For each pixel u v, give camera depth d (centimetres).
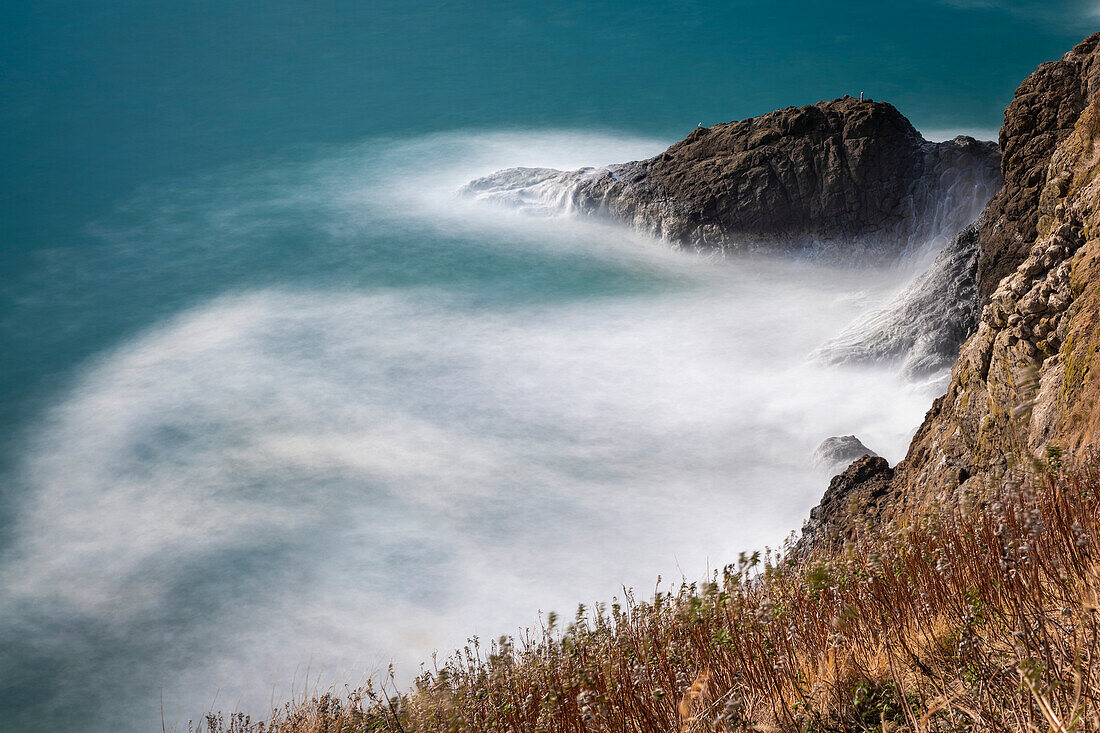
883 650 446
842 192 6053
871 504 2042
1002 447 1473
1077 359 1210
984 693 346
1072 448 1073
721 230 6412
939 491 1631
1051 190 1789
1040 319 1451
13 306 7069
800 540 2142
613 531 3409
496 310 6162
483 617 2930
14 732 2605
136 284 7400
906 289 4538
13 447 4788
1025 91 2375
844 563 552
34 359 6088
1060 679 310
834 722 405
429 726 507
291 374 5416
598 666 493
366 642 2841
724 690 454
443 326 5984
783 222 6228
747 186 6328
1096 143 1656
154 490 4156
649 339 5438
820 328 5300
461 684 658
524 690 568
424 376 5212
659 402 4588
